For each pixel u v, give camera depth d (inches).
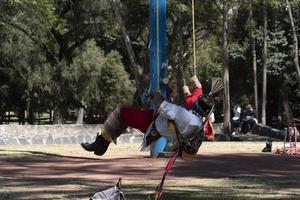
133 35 1595.7
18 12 1245.1
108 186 507.8
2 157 784.9
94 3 1565.0
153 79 729.6
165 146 762.8
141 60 1717.5
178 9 1188.5
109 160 745.6
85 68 1784.0
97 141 260.7
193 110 270.7
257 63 1900.8
